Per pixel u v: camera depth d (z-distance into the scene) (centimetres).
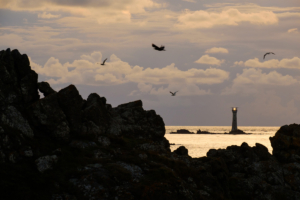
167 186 3738
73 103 4628
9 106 3938
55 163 3722
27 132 3928
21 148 3638
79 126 4653
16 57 4388
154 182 3750
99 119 5125
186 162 4969
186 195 3809
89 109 5028
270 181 5244
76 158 3991
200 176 4600
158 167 4156
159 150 5119
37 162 3566
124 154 4500
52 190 3372
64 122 4362
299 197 5062
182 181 4019
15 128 3816
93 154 4278
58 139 4262
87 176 3616
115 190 3544
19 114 3978
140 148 5034
